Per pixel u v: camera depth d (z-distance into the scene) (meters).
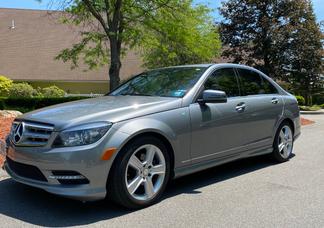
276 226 4.24
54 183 4.33
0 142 7.06
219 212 4.64
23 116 4.95
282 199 5.12
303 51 29.48
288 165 7.04
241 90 6.28
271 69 29.69
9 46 30.41
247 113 6.13
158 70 6.51
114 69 16.81
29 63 29.20
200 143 5.35
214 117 5.53
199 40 19.20
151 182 4.80
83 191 4.27
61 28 31.92
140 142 4.64
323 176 6.29
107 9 16.62
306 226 4.24
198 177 6.19
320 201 5.05
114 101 5.25
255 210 4.71
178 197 5.18
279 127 7.01
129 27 17.72
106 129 4.41
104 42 20.91
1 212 4.60
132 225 4.23
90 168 4.27
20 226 4.20
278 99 7.00
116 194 4.48
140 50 22.59
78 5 16.95
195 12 18.23
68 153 4.22
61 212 4.60
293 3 29.38
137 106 4.89
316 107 36.41
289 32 28.77
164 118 4.93
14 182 5.74
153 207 4.78
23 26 32.09
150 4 17.12
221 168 6.77
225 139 5.73
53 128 4.38
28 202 4.92
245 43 30.00
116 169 4.44
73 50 19.75
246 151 6.19
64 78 28.44
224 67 6.20
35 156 4.38
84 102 5.35
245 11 30.25
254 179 6.08
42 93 24.92
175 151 5.03
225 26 30.77
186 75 5.87
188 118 5.18
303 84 32.62
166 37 18.19
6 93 23.50
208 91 5.33
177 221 4.36
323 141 10.10
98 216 4.48
